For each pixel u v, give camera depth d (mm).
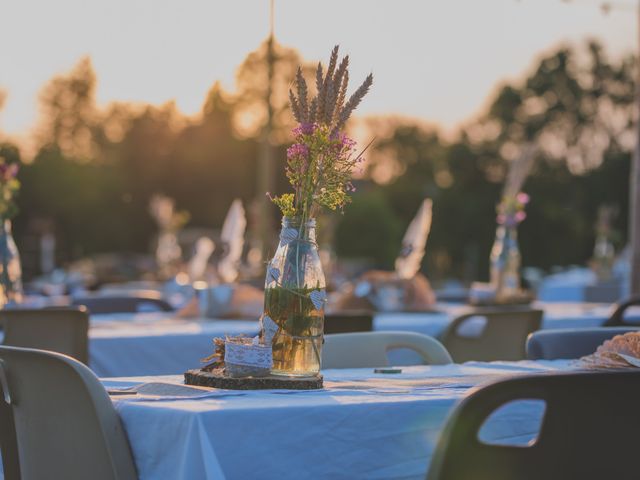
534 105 53281
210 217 56719
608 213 16375
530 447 2125
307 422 2314
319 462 2318
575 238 51062
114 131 57688
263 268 10906
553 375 2096
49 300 8930
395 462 2395
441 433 2096
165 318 7059
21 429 2826
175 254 18094
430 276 39938
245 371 2730
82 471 2578
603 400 2133
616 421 2143
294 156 2893
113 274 28656
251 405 2326
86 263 33375
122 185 55938
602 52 52438
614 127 52344
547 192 51062
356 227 53688
